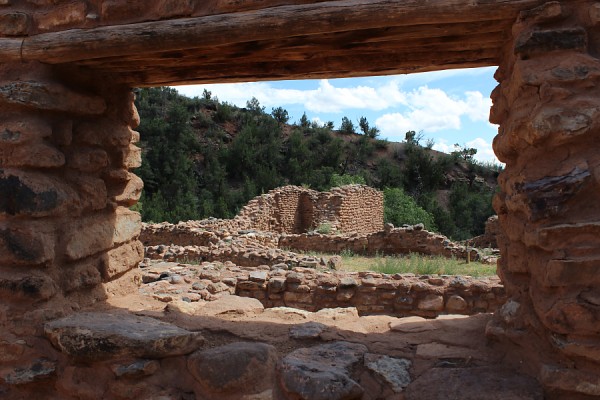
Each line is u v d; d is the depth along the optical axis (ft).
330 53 10.61
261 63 11.64
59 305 10.73
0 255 10.28
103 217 12.44
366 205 71.10
